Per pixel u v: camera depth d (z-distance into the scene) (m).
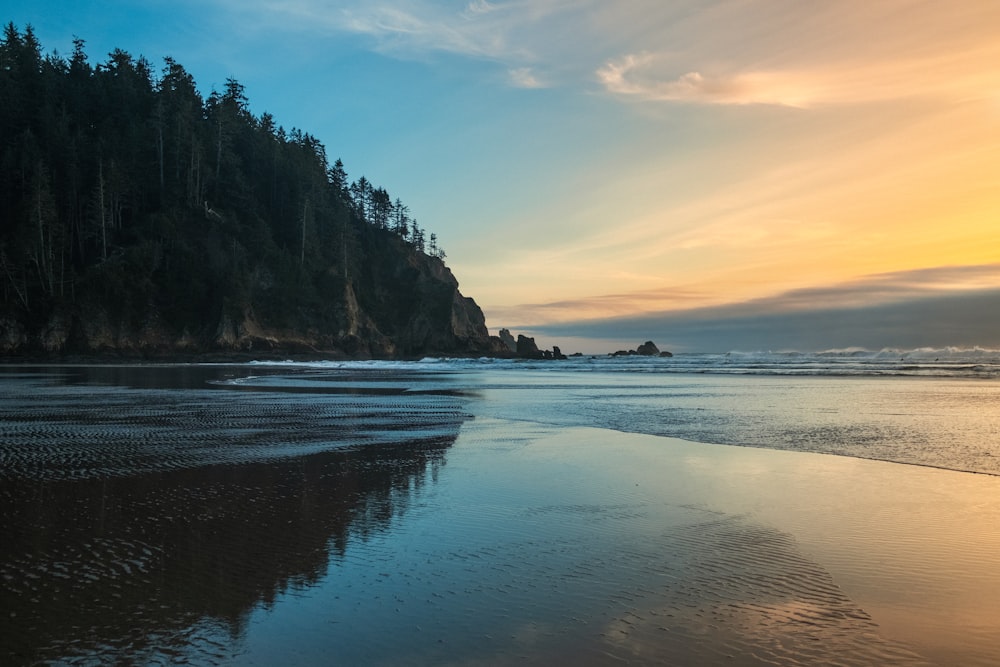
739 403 29.44
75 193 93.62
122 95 108.12
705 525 9.07
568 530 8.80
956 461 14.38
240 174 110.06
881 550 7.92
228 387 39.84
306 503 10.34
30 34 114.31
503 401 30.94
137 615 5.82
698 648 5.18
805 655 5.07
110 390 36.28
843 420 22.34
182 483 11.84
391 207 143.00
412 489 11.43
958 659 5.02
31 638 5.32
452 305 123.00
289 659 4.96
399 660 4.95
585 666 4.85
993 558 7.61
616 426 20.94
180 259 94.25
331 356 98.38
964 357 88.38
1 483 11.78
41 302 83.00
